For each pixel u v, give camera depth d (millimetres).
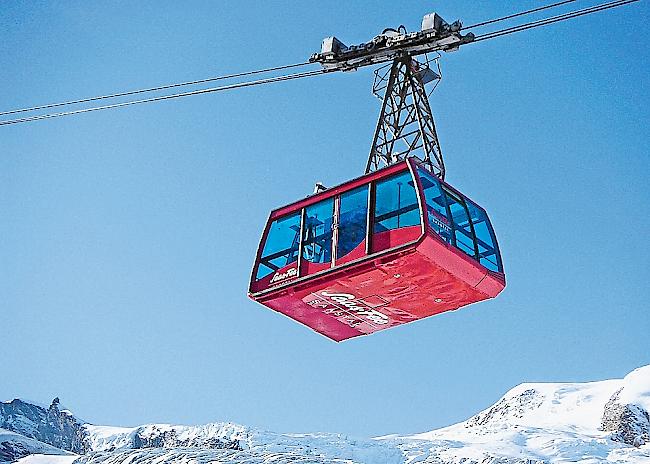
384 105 24359
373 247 22875
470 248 22906
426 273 22578
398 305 23938
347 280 23188
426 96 24250
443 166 23938
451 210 23031
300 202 24922
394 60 23844
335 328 25766
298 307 24891
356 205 23656
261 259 25094
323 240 24016
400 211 22766
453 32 22766
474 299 23547
